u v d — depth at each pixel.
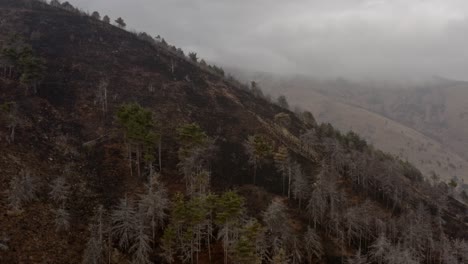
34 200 52.41
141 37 151.88
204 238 59.62
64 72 97.81
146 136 64.44
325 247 64.88
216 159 81.44
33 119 72.56
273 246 57.78
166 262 52.28
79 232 51.69
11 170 55.19
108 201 59.88
